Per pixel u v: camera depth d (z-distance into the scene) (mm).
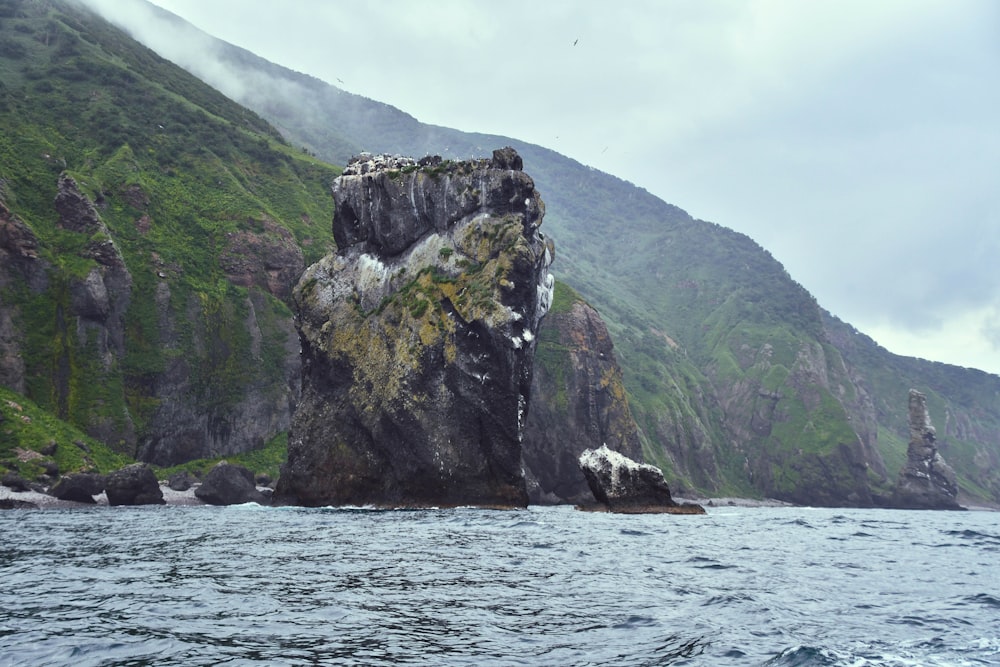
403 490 74125
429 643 15117
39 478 78500
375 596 20188
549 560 28734
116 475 77062
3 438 82750
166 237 132500
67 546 32844
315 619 17141
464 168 83250
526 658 14156
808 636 16047
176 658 13633
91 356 107125
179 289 123125
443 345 75125
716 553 32594
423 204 84062
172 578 23141
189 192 148000
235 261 137250
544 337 152375
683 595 20922
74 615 17234
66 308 107375
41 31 187125
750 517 70625
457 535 39844
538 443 139000
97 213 120000
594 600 20016
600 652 14617
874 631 16625
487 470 73000
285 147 199500
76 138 146125
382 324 79875
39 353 102312
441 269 80188
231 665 13242
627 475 68375
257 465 116250
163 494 86688
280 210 161750
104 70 172500
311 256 153375
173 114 170375
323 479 78062
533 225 80562
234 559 28250
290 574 24188
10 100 142750
